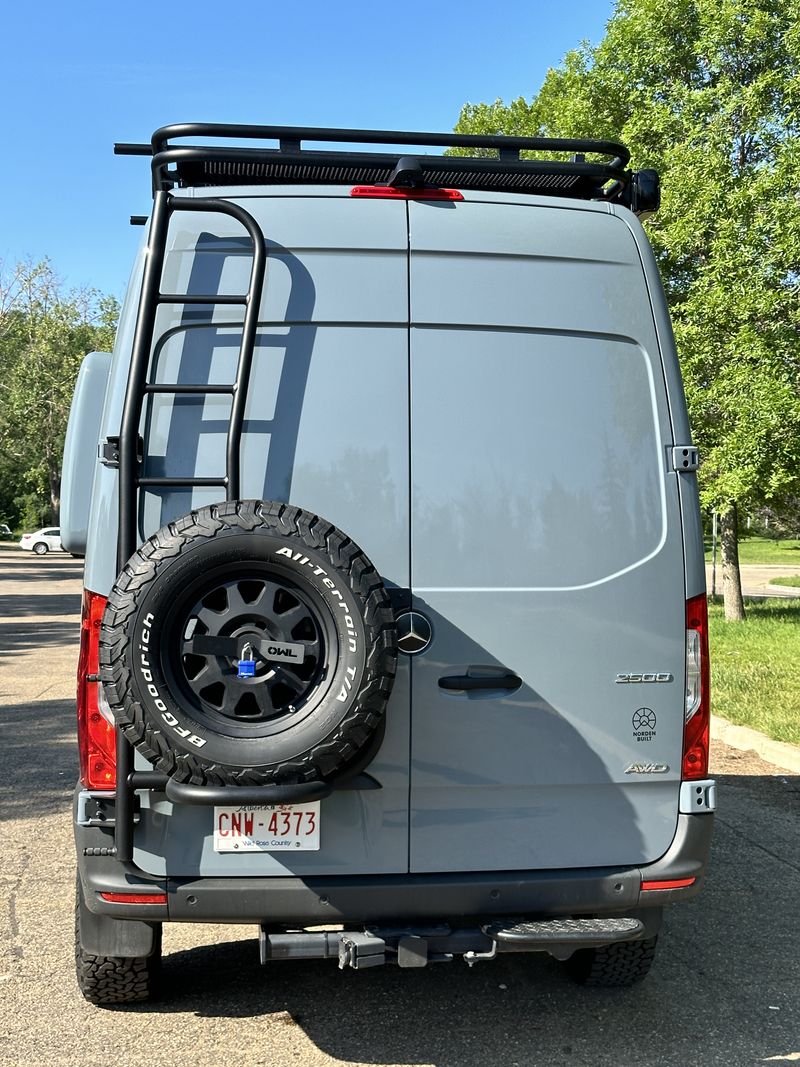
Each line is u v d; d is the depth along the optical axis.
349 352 3.31
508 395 3.37
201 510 2.95
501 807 3.32
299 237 3.33
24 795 6.95
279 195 3.35
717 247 14.81
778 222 14.39
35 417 58.06
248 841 3.19
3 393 57.88
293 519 2.93
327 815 3.23
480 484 3.33
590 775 3.36
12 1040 3.60
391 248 3.37
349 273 3.34
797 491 16.19
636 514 3.43
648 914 3.53
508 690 3.32
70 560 49.88
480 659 3.30
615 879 3.33
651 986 4.15
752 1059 3.54
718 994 4.08
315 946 3.12
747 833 6.27
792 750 7.93
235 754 2.87
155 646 2.88
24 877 5.33
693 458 3.48
